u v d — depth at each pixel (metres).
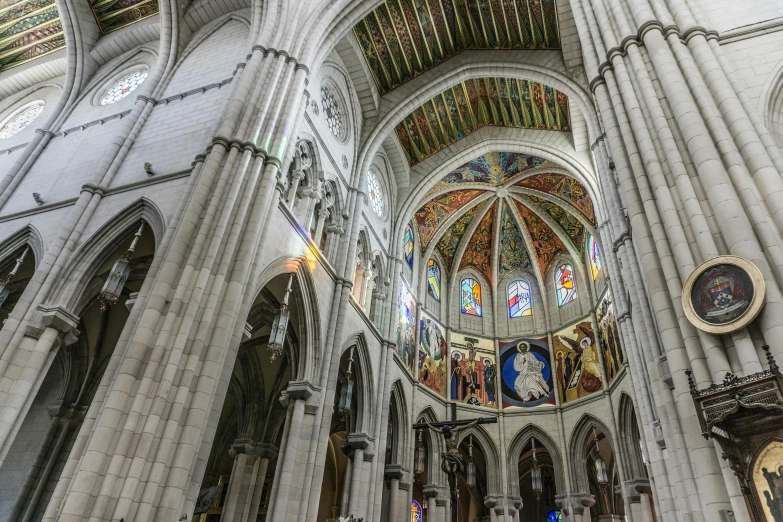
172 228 12.67
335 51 20.94
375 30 21.41
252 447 20.42
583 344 26.20
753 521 6.48
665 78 10.34
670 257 8.84
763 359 7.36
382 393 20.52
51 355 13.45
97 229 14.75
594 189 23.19
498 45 22.95
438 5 21.47
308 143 17.77
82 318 18.58
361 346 19.92
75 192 16.33
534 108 24.59
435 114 25.12
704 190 8.88
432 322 27.80
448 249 30.78
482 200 29.28
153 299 11.15
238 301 11.88
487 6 21.56
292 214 15.70
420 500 28.14
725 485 7.38
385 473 21.70
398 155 25.77
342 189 20.12
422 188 26.02
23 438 17.97
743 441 6.84
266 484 23.67
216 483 23.77
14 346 12.94
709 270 8.06
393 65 22.86
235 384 21.55
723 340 7.82
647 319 14.96
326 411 15.95
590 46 12.49
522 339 28.56
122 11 22.34
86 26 22.22
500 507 23.73
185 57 19.97
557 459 24.52
